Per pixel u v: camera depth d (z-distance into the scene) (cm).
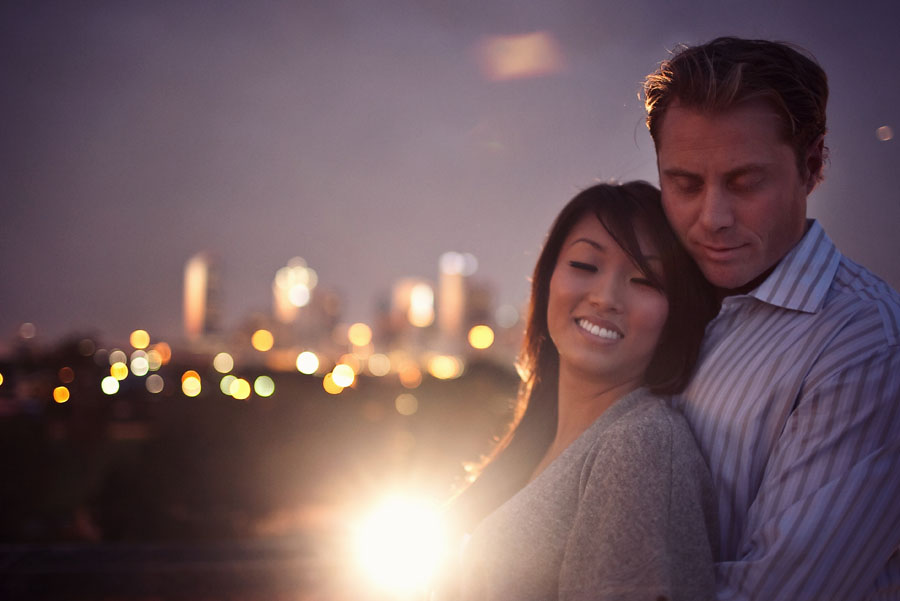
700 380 179
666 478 152
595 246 187
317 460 1927
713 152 167
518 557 168
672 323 184
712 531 165
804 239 176
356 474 1814
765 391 165
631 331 183
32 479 1570
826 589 150
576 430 196
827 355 160
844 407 154
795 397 162
